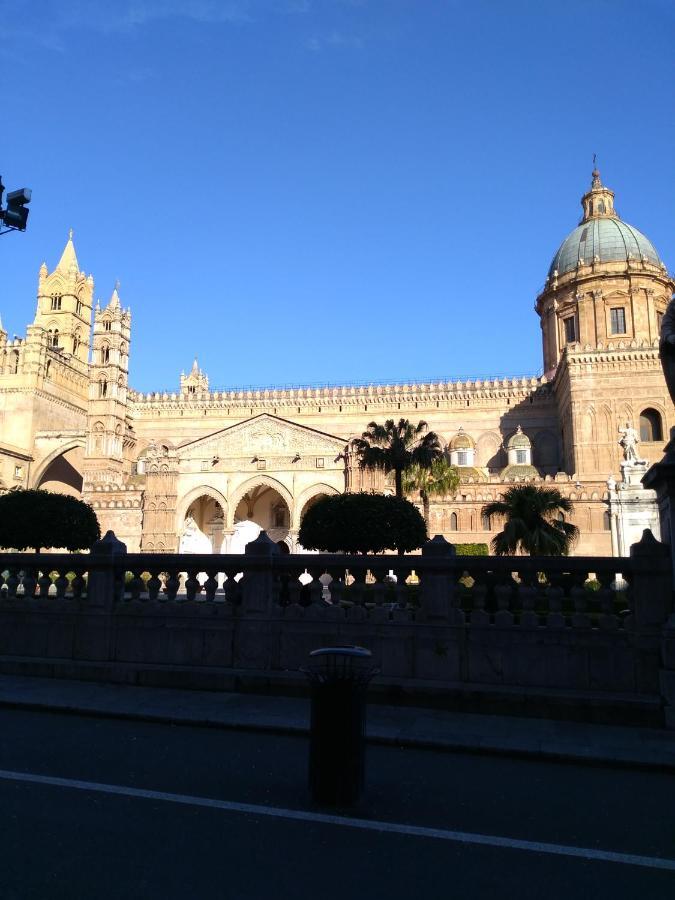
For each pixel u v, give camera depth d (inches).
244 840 247.3
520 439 2923.2
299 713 439.5
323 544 999.0
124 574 568.4
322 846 243.9
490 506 1568.7
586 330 3011.8
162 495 2709.2
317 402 3420.3
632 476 2118.6
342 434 3368.6
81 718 440.8
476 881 219.8
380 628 491.8
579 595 461.1
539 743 379.6
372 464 1820.9
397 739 390.3
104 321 3368.6
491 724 422.6
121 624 547.2
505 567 475.2
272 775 325.1
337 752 289.3
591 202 3297.2
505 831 262.5
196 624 530.6
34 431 3422.7
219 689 505.0
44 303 4301.2
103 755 354.0
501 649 467.8
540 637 462.3
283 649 508.4
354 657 296.5
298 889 211.0
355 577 511.8
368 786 314.8
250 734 406.9
